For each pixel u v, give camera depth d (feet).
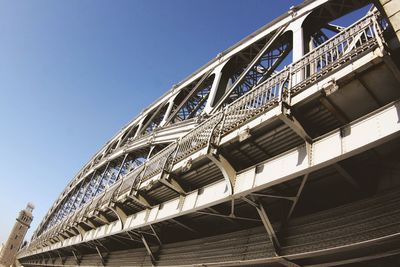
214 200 33.06
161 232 51.60
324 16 41.78
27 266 202.80
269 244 31.19
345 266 28.89
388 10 16.94
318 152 24.20
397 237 20.49
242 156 33.06
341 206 26.50
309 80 25.98
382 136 20.18
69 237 88.17
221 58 57.62
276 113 26.11
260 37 49.34
